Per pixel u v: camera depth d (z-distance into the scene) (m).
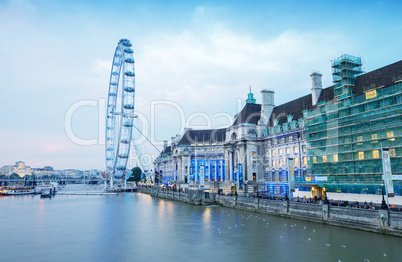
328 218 55.72
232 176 110.12
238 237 49.16
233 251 41.44
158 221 67.06
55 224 64.88
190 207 94.00
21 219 72.62
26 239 50.41
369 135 62.31
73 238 50.84
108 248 44.25
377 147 60.38
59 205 107.94
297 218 62.81
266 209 73.25
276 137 95.62
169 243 46.59
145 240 48.81
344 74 74.81
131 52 177.88
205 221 65.50
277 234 50.06
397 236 43.75
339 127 68.62
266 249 41.88
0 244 47.06
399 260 35.06
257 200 77.38
